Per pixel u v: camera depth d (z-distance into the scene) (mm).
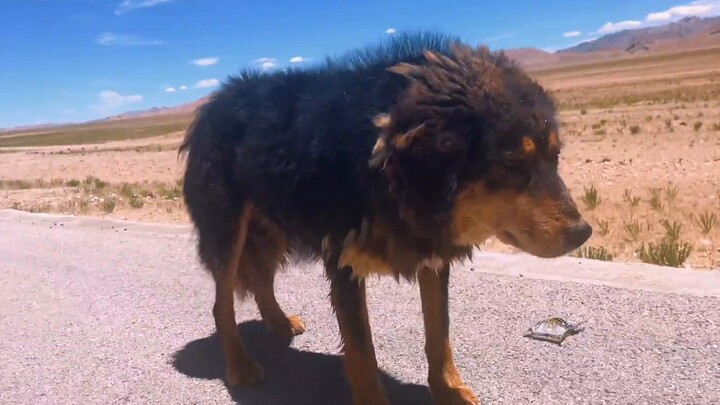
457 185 876
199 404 1136
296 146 1019
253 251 1260
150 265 2016
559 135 936
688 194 2816
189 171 1256
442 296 1058
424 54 946
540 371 1158
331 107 995
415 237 921
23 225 2818
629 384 1092
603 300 1458
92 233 2572
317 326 1461
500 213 908
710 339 1230
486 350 1253
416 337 1349
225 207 1186
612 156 4074
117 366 1309
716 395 1043
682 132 4855
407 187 882
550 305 1452
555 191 898
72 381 1250
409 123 879
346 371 1020
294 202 1039
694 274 1621
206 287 1764
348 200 961
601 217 2539
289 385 1190
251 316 1553
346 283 1000
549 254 897
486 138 869
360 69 1025
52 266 2088
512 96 888
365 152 929
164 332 1479
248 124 1129
